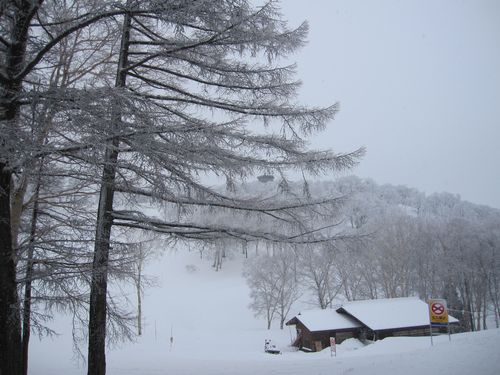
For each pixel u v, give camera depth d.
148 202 7.21
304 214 7.40
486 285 40.03
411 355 8.98
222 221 7.71
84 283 7.05
